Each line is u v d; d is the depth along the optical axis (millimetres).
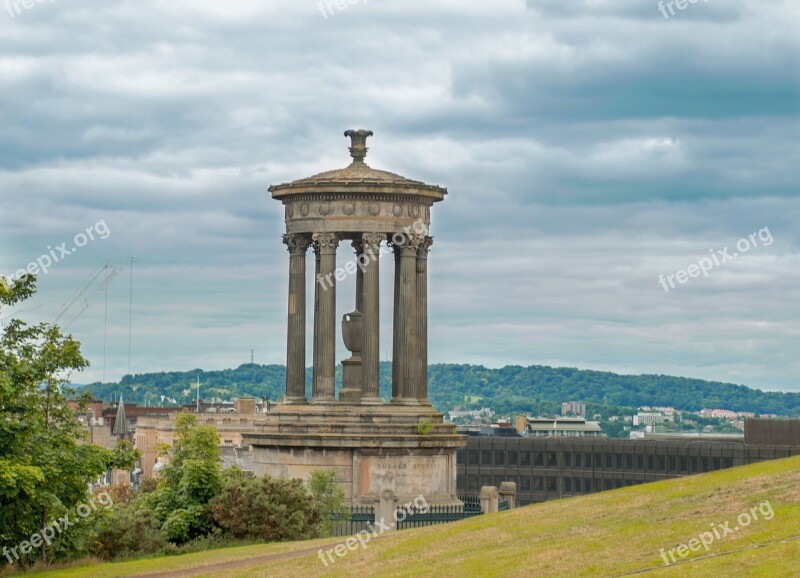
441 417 117938
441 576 76625
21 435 87500
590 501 91000
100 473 91938
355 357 120000
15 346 91625
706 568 70312
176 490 106500
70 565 93188
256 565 87625
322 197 117562
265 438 116625
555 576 73250
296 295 119375
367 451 114750
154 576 86875
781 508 79250
